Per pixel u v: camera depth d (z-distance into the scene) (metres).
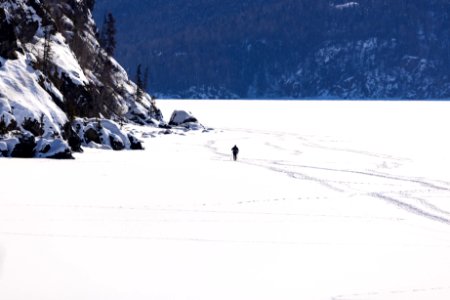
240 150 124.62
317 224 49.62
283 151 125.19
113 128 119.50
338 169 92.81
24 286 30.11
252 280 33.28
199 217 50.06
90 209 50.62
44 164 79.50
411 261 38.47
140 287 31.06
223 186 68.50
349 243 43.06
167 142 141.12
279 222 49.75
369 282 33.78
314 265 36.81
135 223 46.09
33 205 50.72
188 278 33.03
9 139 87.62
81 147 105.62
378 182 78.44
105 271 33.38
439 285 33.50
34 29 154.50
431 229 49.19
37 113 100.50
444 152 127.44
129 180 69.31
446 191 71.44
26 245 37.78
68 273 32.59
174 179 72.31
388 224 50.75
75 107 140.00
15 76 107.69
